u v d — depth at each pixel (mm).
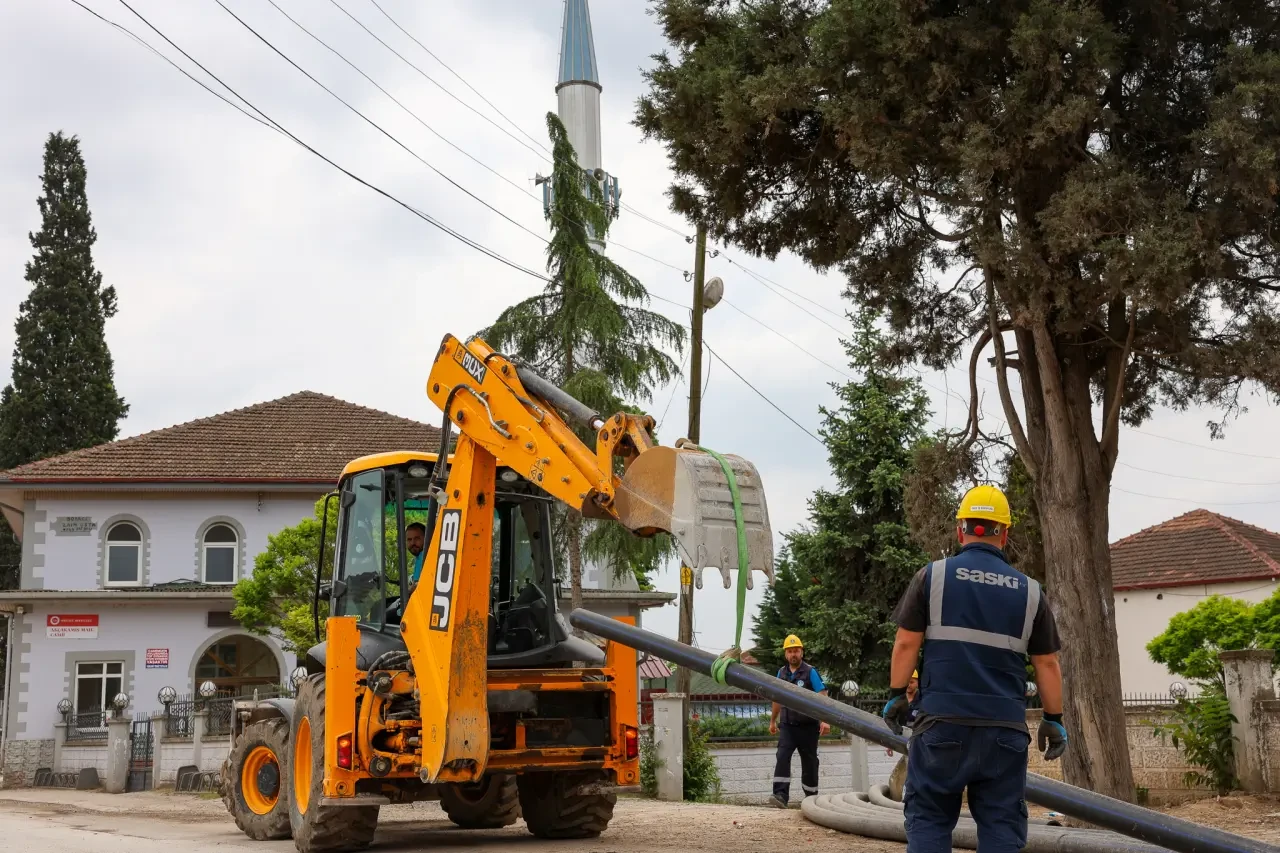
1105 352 13367
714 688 40438
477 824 11555
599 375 21812
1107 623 12164
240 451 34031
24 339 48812
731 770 21609
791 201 13773
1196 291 12070
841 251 13672
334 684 9070
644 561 22781
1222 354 12172
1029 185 11750
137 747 27078
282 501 32938
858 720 6359
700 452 7328
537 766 9625
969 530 5320
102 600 30625
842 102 11688
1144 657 37531
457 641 8719
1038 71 11047
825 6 12297
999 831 5039
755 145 12992
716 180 13289
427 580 9102
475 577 8859
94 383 48781
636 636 7559
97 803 19656
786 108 12062
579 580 22953
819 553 34312
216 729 25359
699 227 14094
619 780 10008
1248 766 13914
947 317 15195
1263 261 12164
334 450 34531
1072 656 12109
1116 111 11992
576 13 50250
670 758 17141
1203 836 5520
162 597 30719
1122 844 7145
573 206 22562
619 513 7480
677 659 7277
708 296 21047
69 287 49438
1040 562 16469
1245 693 14055
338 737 9023
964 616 5121
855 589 34344
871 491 34125
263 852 9680
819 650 34094
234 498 32750
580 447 8203
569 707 10070
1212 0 11688
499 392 8844
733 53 12859
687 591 21609
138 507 32281
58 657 30641
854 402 35188
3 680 47094
